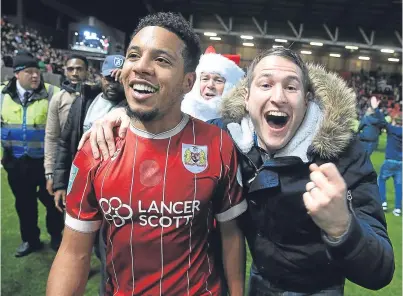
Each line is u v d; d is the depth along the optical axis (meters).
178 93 1.02
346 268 0.99
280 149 1.15
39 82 2.78
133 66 0.97
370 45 20.17
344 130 1.09
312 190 0.92
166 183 1.01
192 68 1.04
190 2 17.69
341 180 0.90
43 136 2.81
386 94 26.42
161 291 1.04
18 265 2.81
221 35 21.02
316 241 1.13
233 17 19.75
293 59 1.11
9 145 2.76
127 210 1.01
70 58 3.13
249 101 1.18
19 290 2.49
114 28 24.84
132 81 0.97
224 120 1.37
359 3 16.88
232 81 2.26
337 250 0.94
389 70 28.75
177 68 0.99
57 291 1.05
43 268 2.78
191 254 1.06
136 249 1.03
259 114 1.13
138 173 1.01
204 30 19.55
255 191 1.16
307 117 1.14
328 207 0.90
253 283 1.33
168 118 1.02
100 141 1.05
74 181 1.06
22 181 2.81
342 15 18.61
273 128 1.12
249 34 19.39
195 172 1.04
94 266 2.83
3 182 4.72
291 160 1.10
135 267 1.05
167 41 0.97
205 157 1.06
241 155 1.21
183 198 1.02
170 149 1.03
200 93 2.25
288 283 1.23
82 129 2.20
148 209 1.01
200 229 1.08
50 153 2.57
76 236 1.08
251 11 18.62
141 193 1.01
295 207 1.12
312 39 19.88
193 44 1.04
